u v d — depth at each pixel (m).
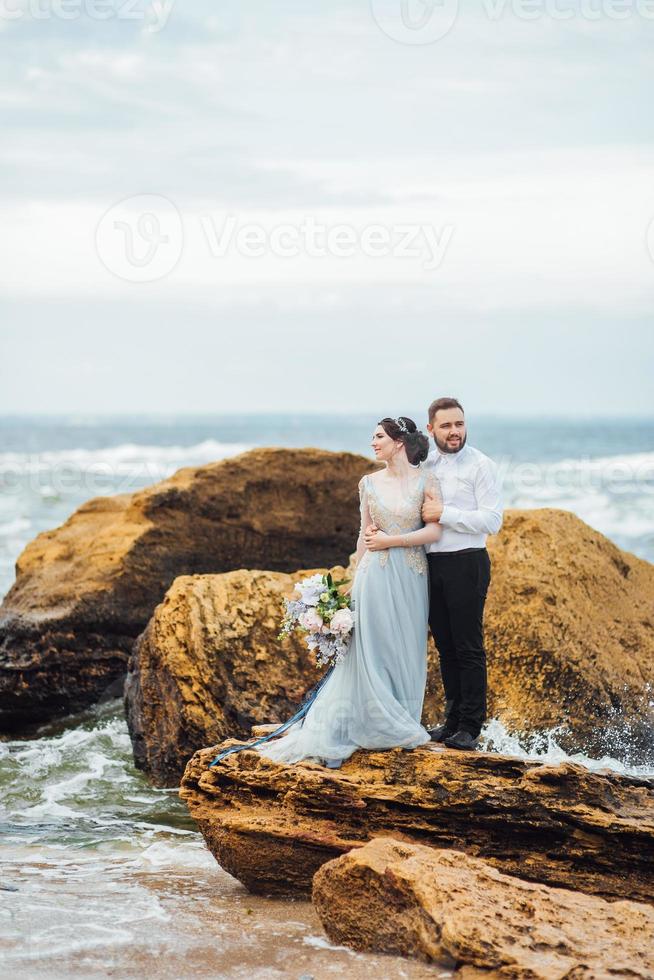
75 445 84.38
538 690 9.52
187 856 7.40
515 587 9.98
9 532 27.14
